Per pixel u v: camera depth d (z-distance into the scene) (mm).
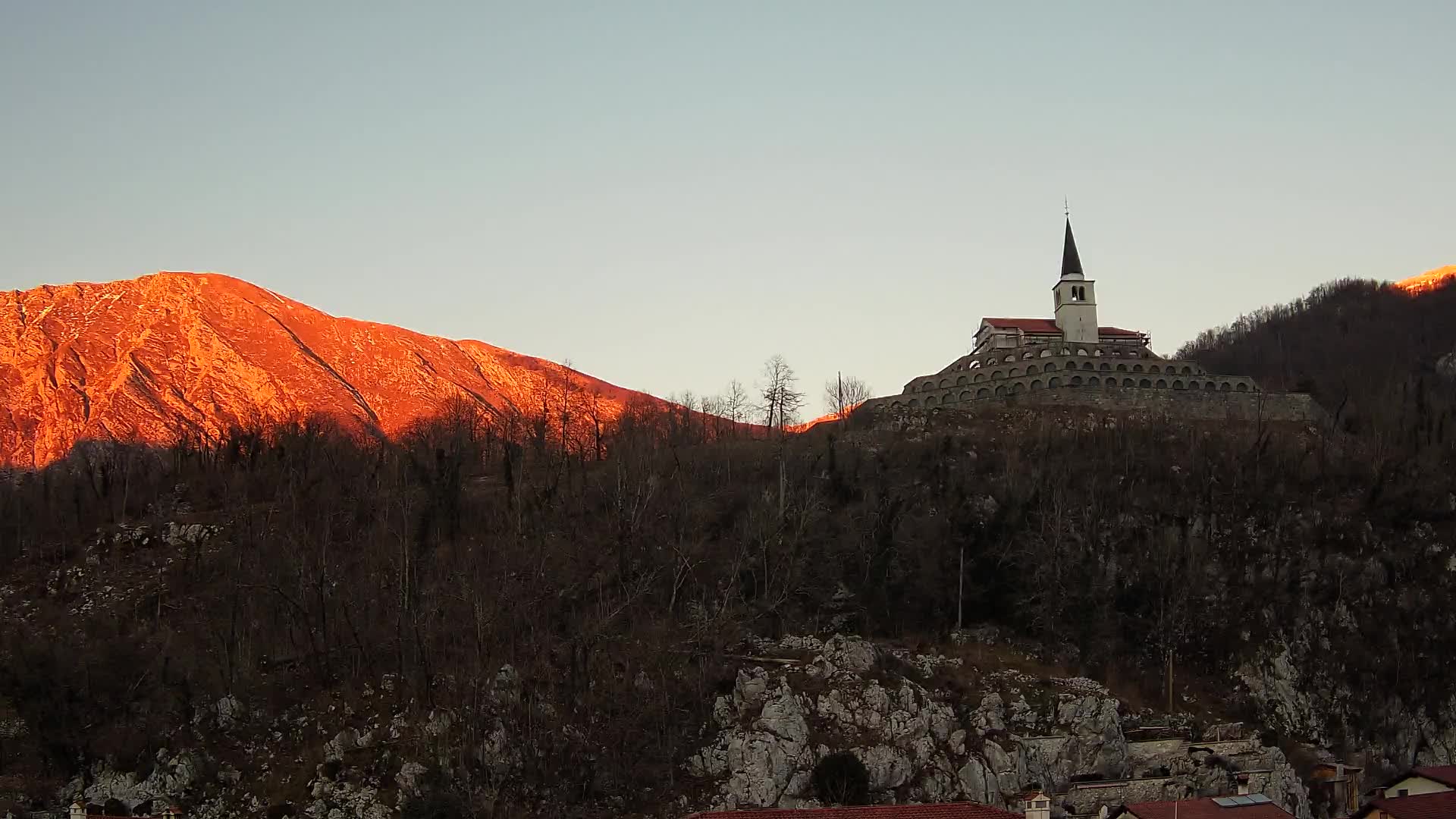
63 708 128625
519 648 138625
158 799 121250
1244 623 168625
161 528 178500
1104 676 154625
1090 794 128500
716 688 134500
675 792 122938
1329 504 185875
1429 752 162750
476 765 122000
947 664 144125
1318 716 162750
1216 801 110938
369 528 168625
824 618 158250
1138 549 173000
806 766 124875
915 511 174125
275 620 147375
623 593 150750
